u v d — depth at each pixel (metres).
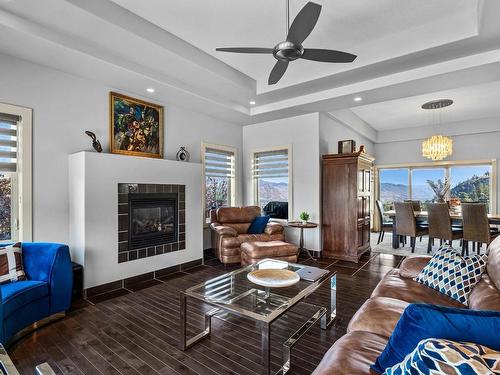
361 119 6.69
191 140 4.95
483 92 4.88
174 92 4.03
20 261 2.60
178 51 3.14
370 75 3.76
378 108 5.84
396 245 5.75
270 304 2.24
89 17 2.45
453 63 3.27
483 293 1.82
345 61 2.56
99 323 2.59
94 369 1.93
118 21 2.59
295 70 3.86
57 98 3.30
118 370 1.92
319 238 5.04
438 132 7.14
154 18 2.77
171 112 4.61
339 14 2.73
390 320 1.65
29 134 3.09
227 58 3.63
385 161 8.12
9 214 3.02
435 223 5.14
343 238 4.87
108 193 3.42
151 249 3.89
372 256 5.12
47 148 3.22
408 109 5.89
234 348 2.18
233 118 5.48
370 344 1.44
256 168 5.95
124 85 3.76
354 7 2.62
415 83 3.66
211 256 5.11
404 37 3.12
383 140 7.93
